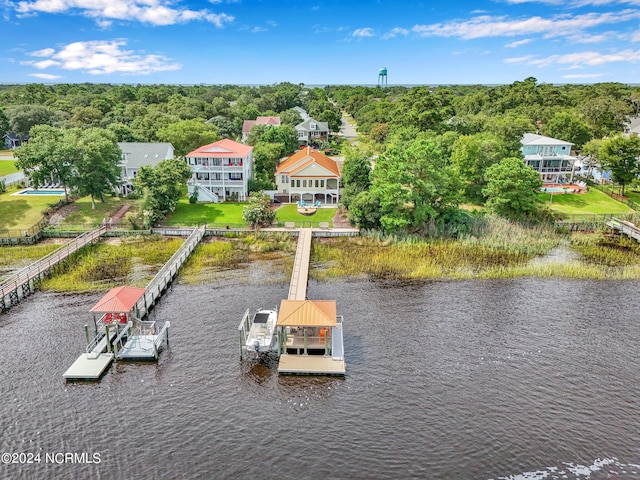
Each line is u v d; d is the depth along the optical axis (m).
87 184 66.12
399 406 28.97
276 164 91.06
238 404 29.23
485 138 77.12
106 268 49.62
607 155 74.75
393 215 58.53
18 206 66.94
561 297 43.56
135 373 32.16
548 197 75.12
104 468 24.39
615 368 32.81
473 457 25.12
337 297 43.44
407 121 102.94
